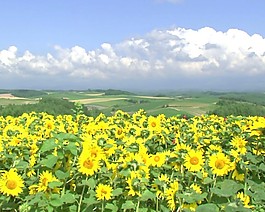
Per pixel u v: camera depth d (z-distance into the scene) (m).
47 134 5.88
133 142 4.71
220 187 3.97
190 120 8.63
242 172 4.28
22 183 3.74
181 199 3.87
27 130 6.49
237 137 5.49
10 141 5.36
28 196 3.60
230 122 7.66
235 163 4.27
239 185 3.95
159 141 5.89
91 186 3.66
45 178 3.59
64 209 3.80
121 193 3.75
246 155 4.33
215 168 4.14
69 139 3.84
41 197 3.57
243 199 3.84
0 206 3.86
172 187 3.87
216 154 4.32
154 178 4.16
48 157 3.69
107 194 3.69
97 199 3.69
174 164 4.31
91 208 3.80
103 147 4.20
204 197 3.75
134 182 3.70
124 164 3.89
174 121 7.72
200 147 5.51
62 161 3.87
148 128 6.09
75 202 3.84
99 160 3.82
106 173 3.95
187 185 4.23
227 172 4.24
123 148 4.70
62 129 6.27
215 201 3.93
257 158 4.41
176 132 7.06
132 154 3.97
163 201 3.95
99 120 8.16
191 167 4.14
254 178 4.40
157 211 3.85
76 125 7.40
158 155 4.16
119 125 7.29
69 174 3.71
